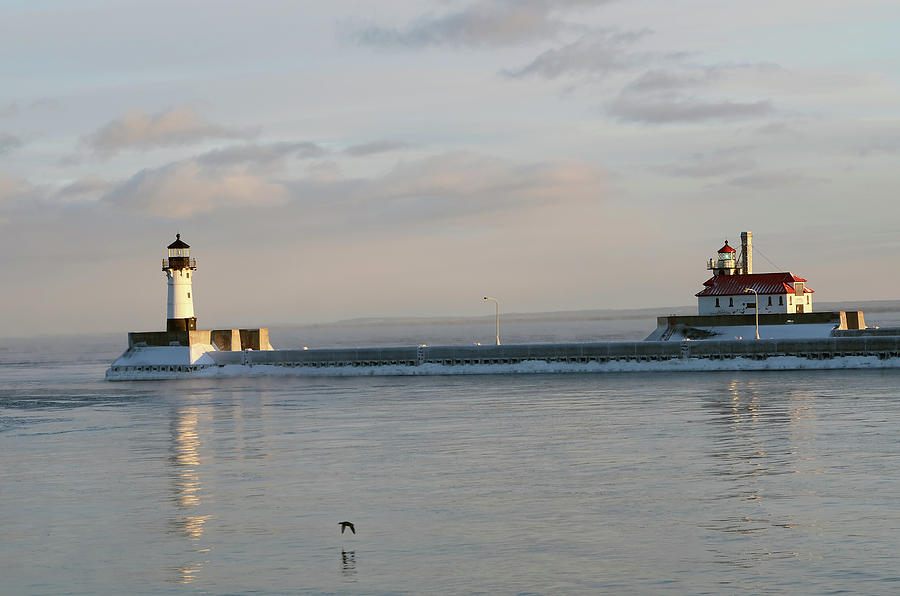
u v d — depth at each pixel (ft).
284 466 187.01
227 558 121.70
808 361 382.01
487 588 107.45
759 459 178.91
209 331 473.67
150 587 110.93
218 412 289.53
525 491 156.87
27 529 139.85
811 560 113.60
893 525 127.44
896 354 375.86
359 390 351.46
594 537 127.03
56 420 281.95
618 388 327.67
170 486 169.48
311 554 122.62
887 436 201.05
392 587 108.47
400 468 181.37
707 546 120.88
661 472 169.37
